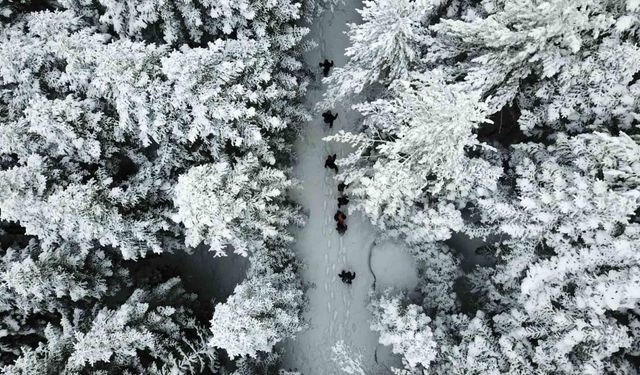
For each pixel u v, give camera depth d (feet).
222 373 36.99
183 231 37.52
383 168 31.89
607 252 27.35
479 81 28.66
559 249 29.55
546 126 32.19
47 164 29.35
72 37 28.73
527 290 29.25
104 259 33.73
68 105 28.43
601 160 27.30
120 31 31.78
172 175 34.65
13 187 27.76
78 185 28.78
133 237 32.42
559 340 30.01
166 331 34.01
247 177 30.94
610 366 29.43
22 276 28.35
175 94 29.17
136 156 32.96
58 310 32.14
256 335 32.27
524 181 29.32
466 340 34.19
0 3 32.58
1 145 28.55
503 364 32.58
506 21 27.32
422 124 28.91
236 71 30.04
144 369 31.99
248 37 33.71
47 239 29.86
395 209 34.30
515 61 28.09
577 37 25.91
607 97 27.25
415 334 34.12
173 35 31.63
